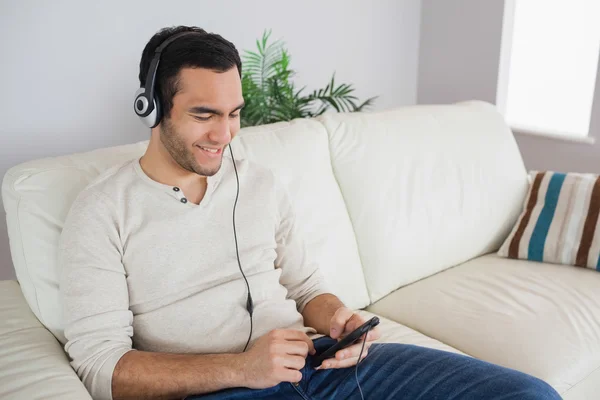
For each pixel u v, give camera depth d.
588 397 1.31
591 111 2.47
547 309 1.47
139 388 0.94
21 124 1.88
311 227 1.47
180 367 0.96
